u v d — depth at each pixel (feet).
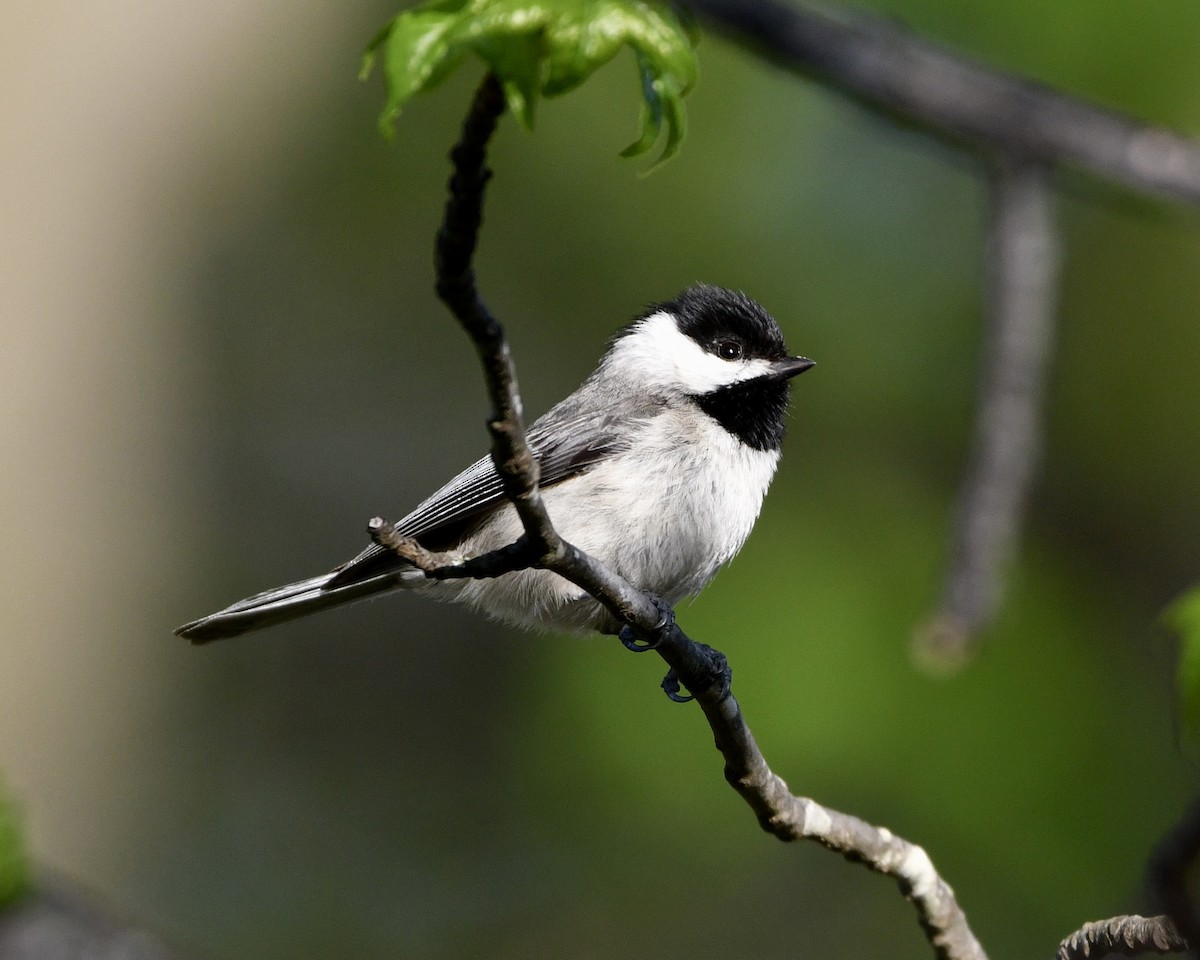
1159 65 35.32
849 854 17.69
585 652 37.11
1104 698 36.73
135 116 43.78
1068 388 41.52
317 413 46.16
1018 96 25.44
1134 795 35.06
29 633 39.73
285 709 44.14
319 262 46.70
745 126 41.45
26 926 19.90
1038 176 25.41
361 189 46.62
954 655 24.63
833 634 36.06
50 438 40.68
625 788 36.11
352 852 41.60
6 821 20.07
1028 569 39.22
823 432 40.50
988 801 34.50
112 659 41.04
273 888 40.73
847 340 40.81
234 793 41.88
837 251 41.04
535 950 38.17
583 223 43.19
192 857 40.81
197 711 42.65
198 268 45.16
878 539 38.65
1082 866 34.06
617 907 37.91
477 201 11.18
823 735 34.71
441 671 44.60
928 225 40.83
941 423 40.34
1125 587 40.29
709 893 37.70
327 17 46.93
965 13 35.94
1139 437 41.29
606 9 10.96
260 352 45.88
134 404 42.55
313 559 44.83
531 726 38.52
